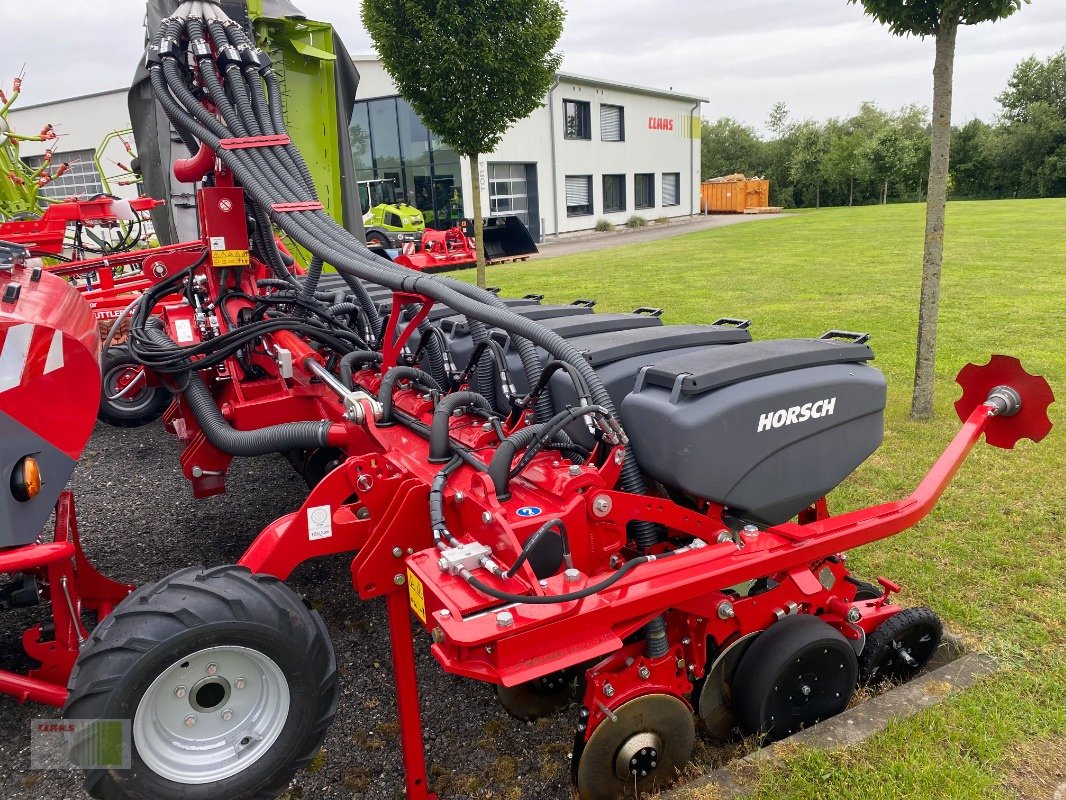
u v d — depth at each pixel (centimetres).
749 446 237
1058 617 304
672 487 245
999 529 379
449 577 202
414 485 230
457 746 260
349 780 246
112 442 620
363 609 351
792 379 244
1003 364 300
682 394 233
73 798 242
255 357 377
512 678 184
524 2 770
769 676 236
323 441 303
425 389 310
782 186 5791
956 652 290
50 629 266
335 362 369
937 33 487
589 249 2192
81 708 189
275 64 609
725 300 1074
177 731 205
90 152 2394
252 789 205
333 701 219
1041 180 4616
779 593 245
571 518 222
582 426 272
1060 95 4878
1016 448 487
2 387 207
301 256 688
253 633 201
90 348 247
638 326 354
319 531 230
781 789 217
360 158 2595
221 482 375
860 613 264
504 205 2761
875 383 261
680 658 233
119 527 451
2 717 282
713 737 258
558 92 2880
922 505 269
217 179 380
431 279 274
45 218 691
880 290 1092
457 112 786
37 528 219
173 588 204
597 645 198
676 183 3756
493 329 351
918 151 4994
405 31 773
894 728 237
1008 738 235
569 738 262
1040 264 1267
